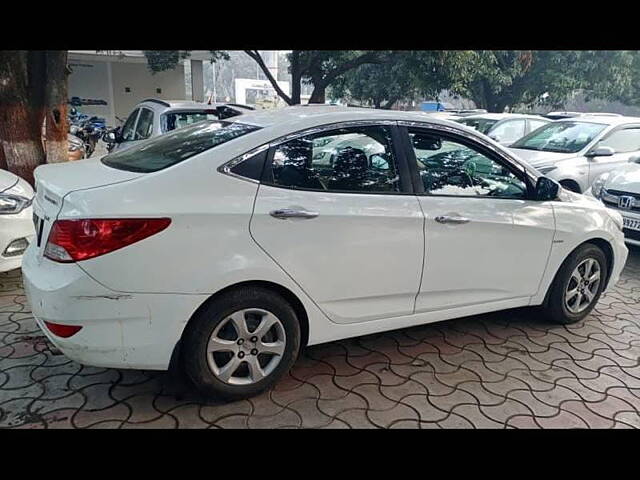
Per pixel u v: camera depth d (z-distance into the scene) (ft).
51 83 19.66
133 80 62.13
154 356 7.62
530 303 11.43
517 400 8.98
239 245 7.73
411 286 9.51
